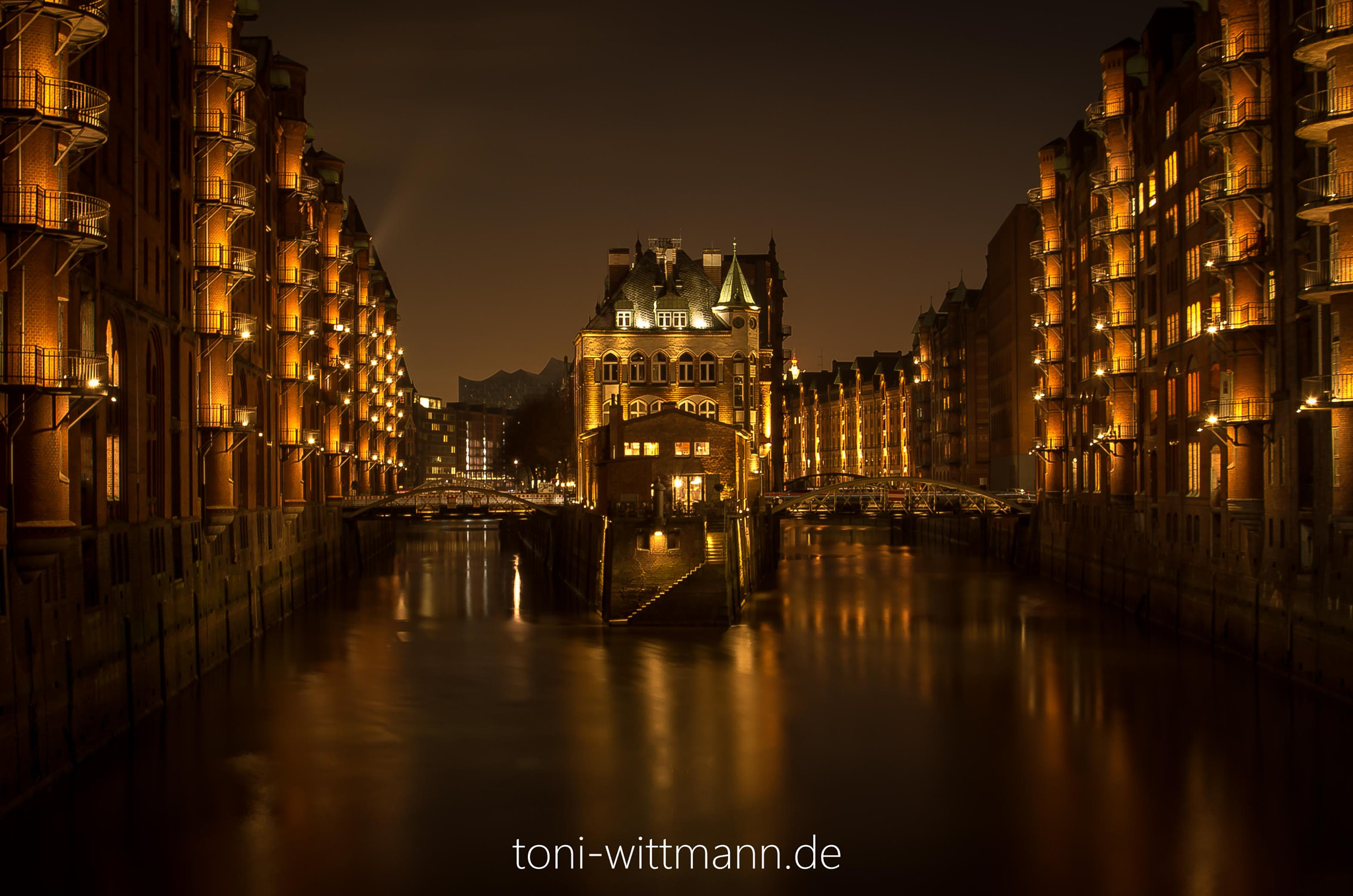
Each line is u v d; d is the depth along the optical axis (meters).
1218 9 52.44
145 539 39.78
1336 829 30.08
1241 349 47.94
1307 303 43.62
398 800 32.47
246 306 58.31
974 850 28.91
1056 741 38.19
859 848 29.14
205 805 31.73
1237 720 40.06
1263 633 47.62
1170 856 28.52
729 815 31.41
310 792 33.00
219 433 49.25
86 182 35.09
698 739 38.59
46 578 30.75
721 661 51.44
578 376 101.62
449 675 48.19
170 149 44.53
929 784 33.94
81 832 29.67
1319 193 40.59
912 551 112.94
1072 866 27.92
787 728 40.00
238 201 50.25
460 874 27.53
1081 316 79.38
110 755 35.19
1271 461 46.94
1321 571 42.28
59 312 31.48
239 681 46.62
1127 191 68.50
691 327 96.31
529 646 54.94
